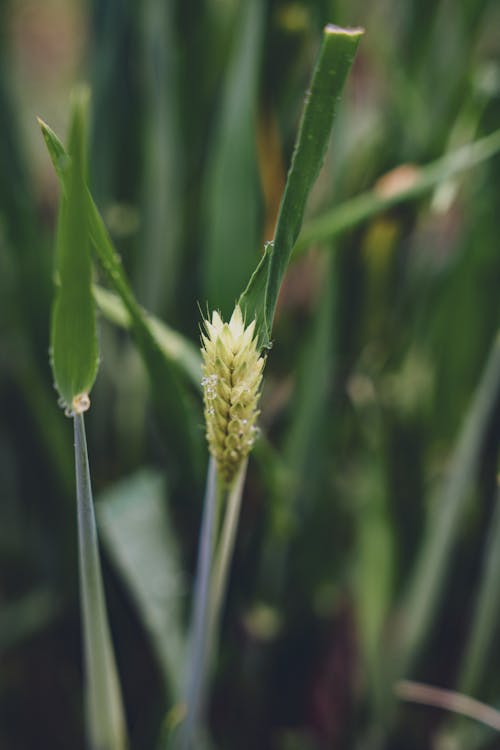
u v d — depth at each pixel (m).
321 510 0.71
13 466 0.78
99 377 0.74
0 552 0.79
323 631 0.79
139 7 0.69
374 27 0.68
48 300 0.67
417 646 0.68
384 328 0.68
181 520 0.65
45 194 1.25
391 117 0.64
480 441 0.57
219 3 0.68
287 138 0.61
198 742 0.61
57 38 1.84
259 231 0.58
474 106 0.61
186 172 0.71
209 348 0.38
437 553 0.62
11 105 0.67
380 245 0.62
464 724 0.66
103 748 0.53
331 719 0.79
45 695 0.80
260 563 0.71
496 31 0.73
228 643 0.74
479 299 0.67
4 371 0.76
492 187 0.62
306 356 0.66
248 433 0.39
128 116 0.71
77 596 0.78
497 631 0.63
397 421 0.68
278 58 0.58
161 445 0.72
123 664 0.78
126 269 0.73
